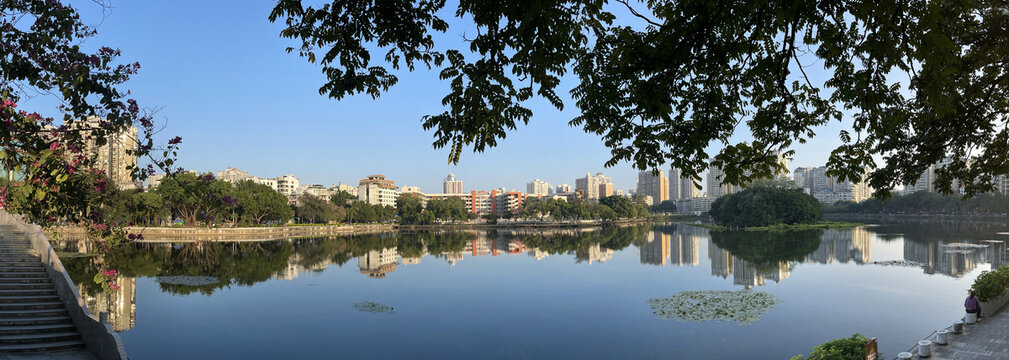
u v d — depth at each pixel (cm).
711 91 718
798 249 6475
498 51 640
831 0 570
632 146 863
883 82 743
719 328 2544
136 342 2370
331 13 675
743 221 11962
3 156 920
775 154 919
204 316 2870
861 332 2448
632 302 3189
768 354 2142
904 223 13988
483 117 711
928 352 1723
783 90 752
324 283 4025
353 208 16575
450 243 8919
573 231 13950
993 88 971
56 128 1052
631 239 9438
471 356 2181
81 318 1894
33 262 2562
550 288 3756
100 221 1221
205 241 8612
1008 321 2111
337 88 737
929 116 923
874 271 4412
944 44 511
